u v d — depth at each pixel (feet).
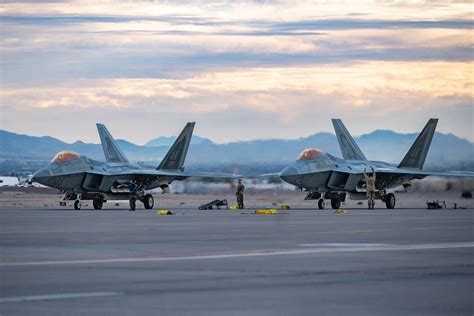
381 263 168.96
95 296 125.08
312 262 170.81
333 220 353.72
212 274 150.82
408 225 310.04
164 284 137.90
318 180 552.41
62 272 153.79
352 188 564.71
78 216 411.34
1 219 372.99
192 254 188.34
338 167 561.84
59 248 205.46
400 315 110.01
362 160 639.76
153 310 112.88
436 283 139.23
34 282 139.95
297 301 120.78
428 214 429.79
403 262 171.12
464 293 128.47
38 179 533.14
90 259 177.17
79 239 237.04
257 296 125.39
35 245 214.90
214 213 450.30
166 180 617.62
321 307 115.65
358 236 246.88
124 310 112.57
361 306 116.47
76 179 546.26
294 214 431.43
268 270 156.87
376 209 545.44
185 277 146.72
